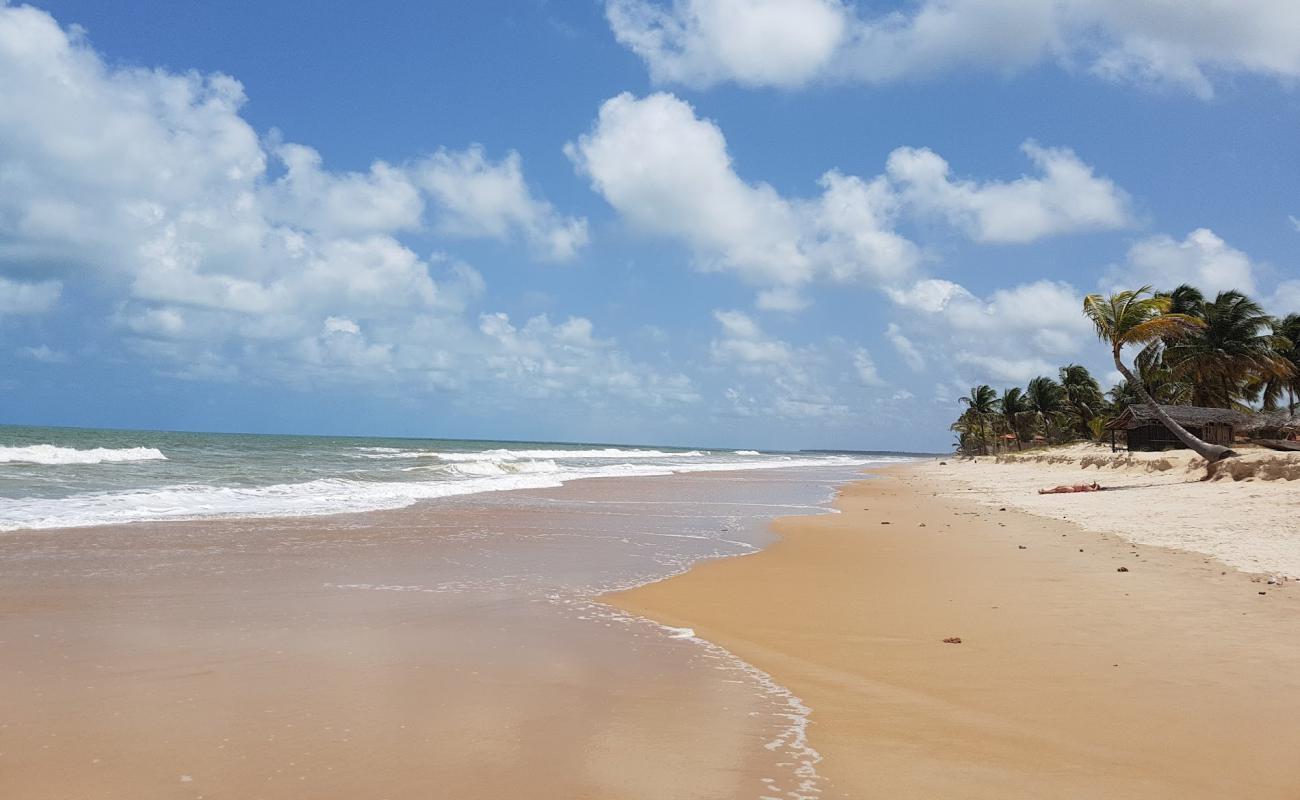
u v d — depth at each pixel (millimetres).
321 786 4629
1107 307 33812
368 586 11156
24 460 37969
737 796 4594
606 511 24297
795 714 6156
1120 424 51094
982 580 12383
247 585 10898
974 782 4848
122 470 33656
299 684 6625
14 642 7691
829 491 39500
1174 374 56938
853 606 10477
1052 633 8742
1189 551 14594
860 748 5418
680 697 6570
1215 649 7922
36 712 5820
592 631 8922
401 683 6711
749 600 10922
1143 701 6414
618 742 5461
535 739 5477
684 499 30984
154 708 5961
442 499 26422
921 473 72000
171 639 7988
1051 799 4602
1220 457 29844
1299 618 9125
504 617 9477
